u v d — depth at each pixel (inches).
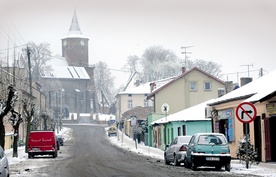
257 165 1107.9
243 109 968.3
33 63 6476.4
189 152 1066.7
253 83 1503.4
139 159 1557.6
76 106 7426.2
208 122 2021.4
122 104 5344.5
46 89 6594.5
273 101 1147.3
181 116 2091.5
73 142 3432.6
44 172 1035.9
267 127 1195.9
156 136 2662.4
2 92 1907.0
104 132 4874.5
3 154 757.3
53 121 4409.5
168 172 985.5
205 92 3075.8
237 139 1413.6
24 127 3412.9
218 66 5743.1
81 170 1073.5
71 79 7460.6
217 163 1005.8
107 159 1567.4
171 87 3065.9
